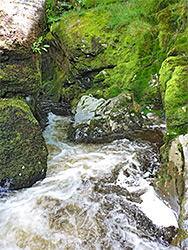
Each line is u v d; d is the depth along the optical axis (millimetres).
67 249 2031
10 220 2307
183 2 4105
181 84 3035
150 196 2496
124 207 2426
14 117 2705
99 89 5023
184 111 2723
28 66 2928
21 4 2900
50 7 6039
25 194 2627
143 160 3152
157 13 4562
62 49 5688
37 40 3037
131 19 4840
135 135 3715
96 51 4969
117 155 3346
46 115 5188
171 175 2340
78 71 5309
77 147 3719
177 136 2461
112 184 2779
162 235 2074
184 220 1943
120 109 3924
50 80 6926
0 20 2670
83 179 2887
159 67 4258
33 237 2143
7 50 2684
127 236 2129
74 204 2498
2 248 2068
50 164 3252
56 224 2266
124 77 4645
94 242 2084
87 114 4352
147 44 4512
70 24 5461
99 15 5289
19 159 2660
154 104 4168
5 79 2785
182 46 3672
